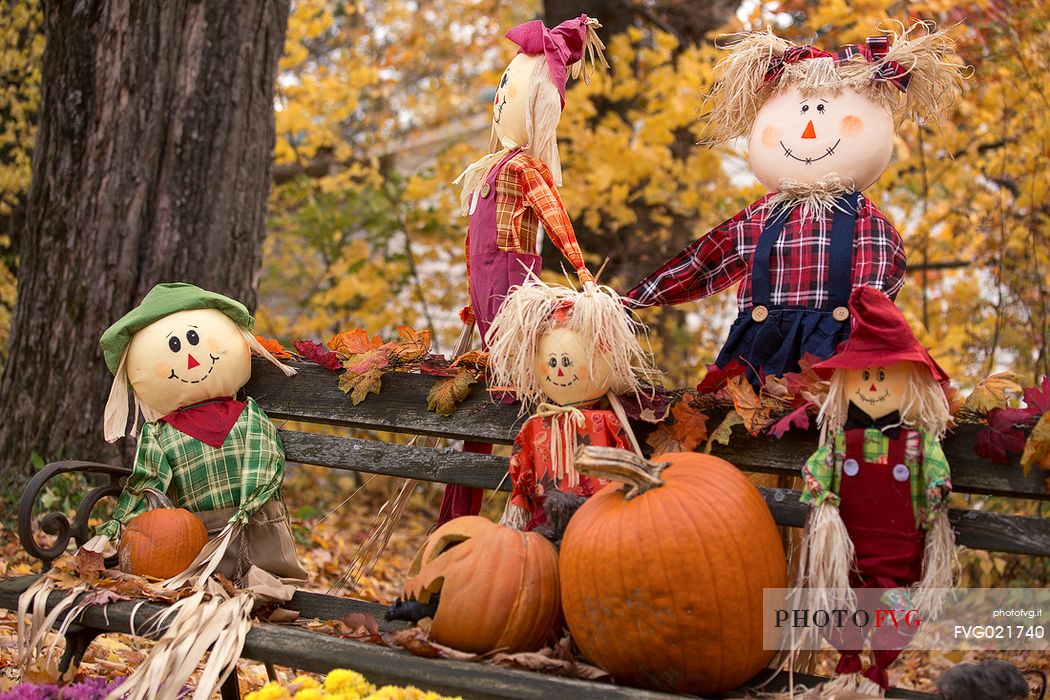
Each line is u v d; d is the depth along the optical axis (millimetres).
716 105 3709
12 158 8055
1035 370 5660
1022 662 4488
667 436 3129
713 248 3549
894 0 6355
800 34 6992
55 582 3104
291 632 2887
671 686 2666
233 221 5551
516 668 2730
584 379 3096
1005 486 2842
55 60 5543
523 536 2898
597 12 8117
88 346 5359
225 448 3346
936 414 2768
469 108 12156
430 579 2828
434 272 8391
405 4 12359
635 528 2613
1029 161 6043
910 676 4637
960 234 6836
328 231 8039
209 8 5516
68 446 5340
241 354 3477
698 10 8125
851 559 2748
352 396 3559
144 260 5410
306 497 8023
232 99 5543
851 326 3178
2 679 3336
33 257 5512
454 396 3406
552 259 7945
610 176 6785
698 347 7391
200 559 3154
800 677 2953
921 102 3527
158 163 5441
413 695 2553
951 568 2787
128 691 2793
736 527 2631
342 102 8828
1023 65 5797
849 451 2801
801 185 3369
